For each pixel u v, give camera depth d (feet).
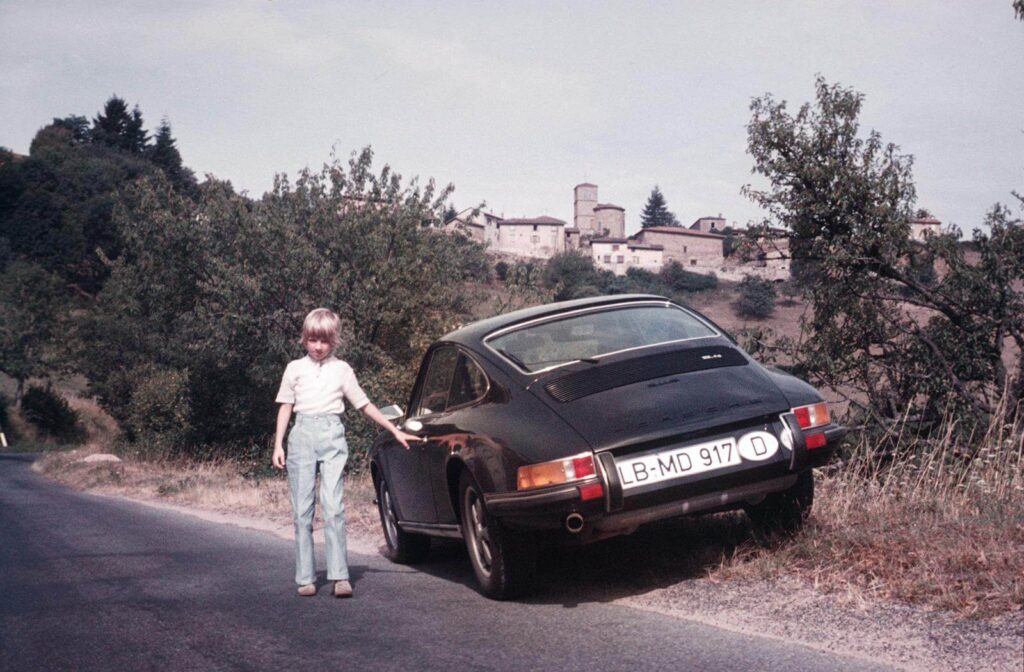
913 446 31.04
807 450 15.81
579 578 17.12
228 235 80.69
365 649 13.29
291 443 17.85
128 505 49.75
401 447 20.44
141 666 13.14
